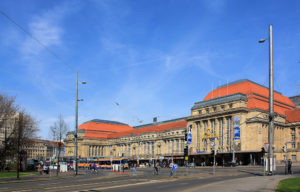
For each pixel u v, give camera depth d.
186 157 40.47
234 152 84.12
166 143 120.94
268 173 34.25
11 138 67.56
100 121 170.38
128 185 25.66
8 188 25.03
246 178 29.80
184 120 125.69
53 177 42.00
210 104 99.06
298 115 96.44
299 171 44.72
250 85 97.50
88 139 157.75
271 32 34.97
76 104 47.81
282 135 97.00
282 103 105.19
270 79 34.62
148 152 130.12
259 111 87.94
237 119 87.69
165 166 93.19
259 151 80.81
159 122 141.88
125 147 147.88
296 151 88.44
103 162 91.94
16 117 69.94
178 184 25.69
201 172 51.03
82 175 47.72
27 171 64.88
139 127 155.12
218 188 20.16
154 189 21.53
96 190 21.53
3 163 68.38
